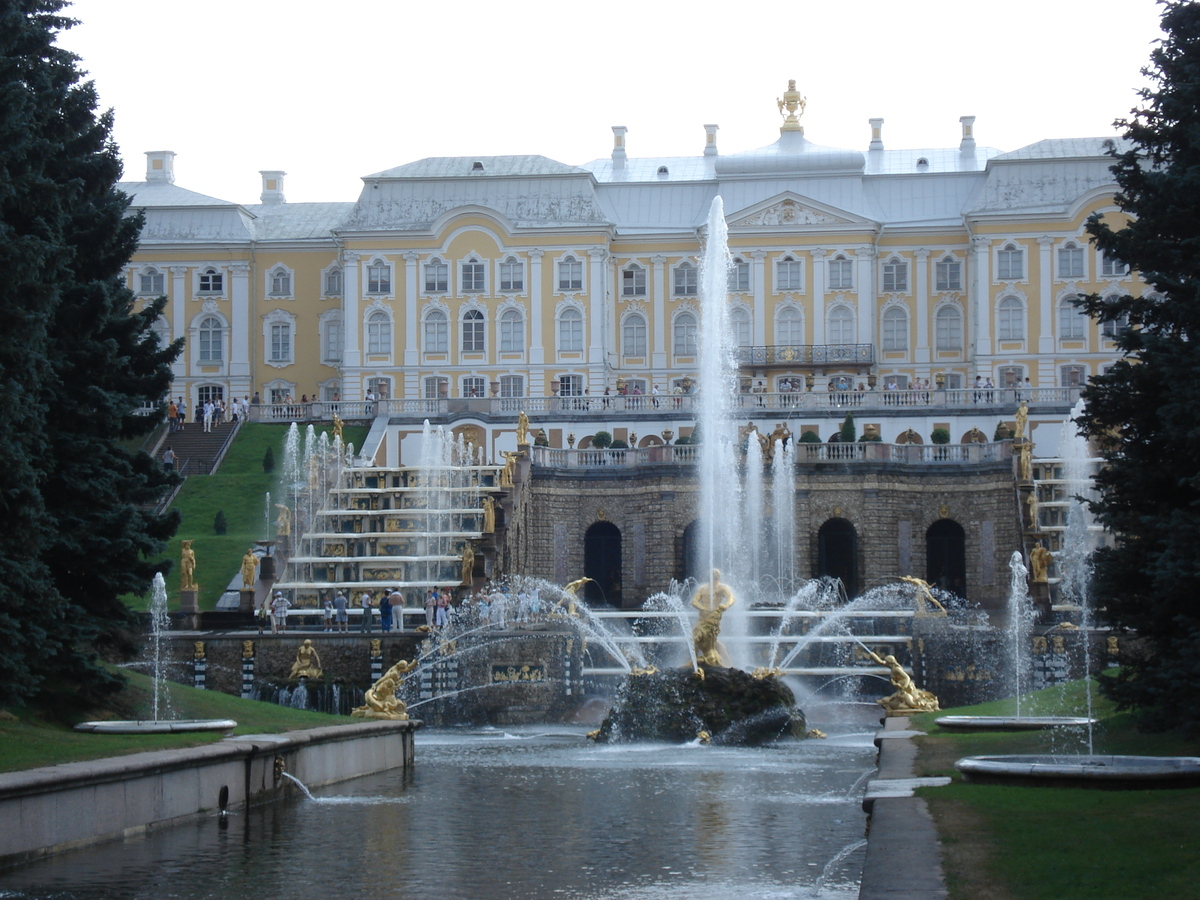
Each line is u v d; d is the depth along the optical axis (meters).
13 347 29.41
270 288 108.00
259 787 28.53
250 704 38.22
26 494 29.64
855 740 44.09
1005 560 71.19
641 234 105.75
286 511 66.31
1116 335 30.34
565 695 54.44
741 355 103.25
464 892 20.84
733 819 27.31
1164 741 28.47
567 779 33.66
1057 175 102.12
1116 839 17.95
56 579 34.22
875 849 17.83
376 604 64.12
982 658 54.28
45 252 30.08
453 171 105.69
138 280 107.81
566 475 74.69
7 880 21.31
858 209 104.75
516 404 88.38
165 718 34.09
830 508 71.75
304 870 22.41
